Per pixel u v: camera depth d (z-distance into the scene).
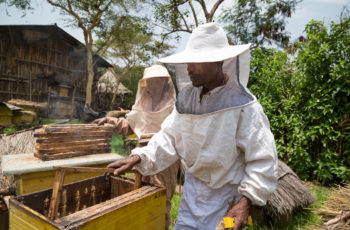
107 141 2.44
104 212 1.11
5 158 2.07
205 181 1.44
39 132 2.00
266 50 5.37
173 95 2.36
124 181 1.65
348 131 4.15
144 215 1.36
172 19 9.79
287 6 9.93
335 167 4.04
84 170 1.24
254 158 1.23
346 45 4.14
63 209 1.44
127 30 14.10
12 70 12.66
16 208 1.17
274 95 4.88
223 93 1.31
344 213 1.99
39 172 1.88
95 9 13.05
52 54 14.33
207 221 1.41
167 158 1.54
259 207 2.54
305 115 4.46
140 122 2.41
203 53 1.24
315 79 4.35
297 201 2.77
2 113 6.64
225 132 1.25
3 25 12.04
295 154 4.35
